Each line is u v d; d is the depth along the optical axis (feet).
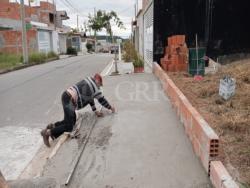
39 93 37.37
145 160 16.21
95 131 20.92
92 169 15.66
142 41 77.00
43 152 19.15
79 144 18.90
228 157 14.06
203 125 15.47
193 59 36.29
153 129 20.70
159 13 47.52
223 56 48.14
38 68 69.46
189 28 48.01
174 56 40.60
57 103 31.76
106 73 54.54
